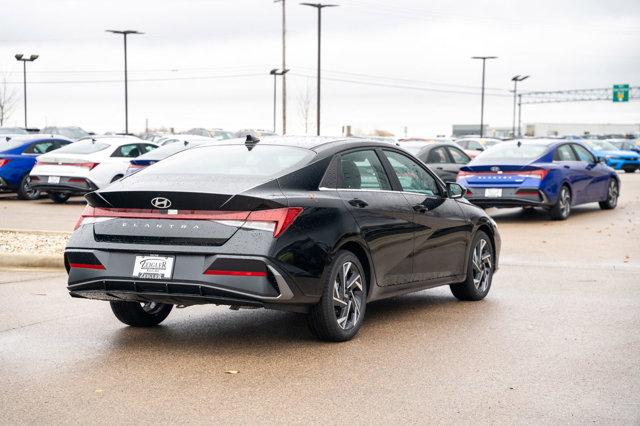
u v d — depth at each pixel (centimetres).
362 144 737
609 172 1961
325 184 668
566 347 663
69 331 708
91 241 633
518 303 861
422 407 505
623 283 994
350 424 473
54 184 2052
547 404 514
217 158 692
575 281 1009
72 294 654
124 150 2111
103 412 491
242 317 779
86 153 2062
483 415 491
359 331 719
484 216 877
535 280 1016
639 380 568
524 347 662
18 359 613
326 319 650
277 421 477
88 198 643
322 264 634
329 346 661
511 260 1195
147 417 483
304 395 529
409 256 750
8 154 2189
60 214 1842
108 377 566
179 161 698
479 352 645
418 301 873
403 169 777
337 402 514
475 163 1719
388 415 490
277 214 609
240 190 611
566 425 475
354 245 686
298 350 646
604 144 4441
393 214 726
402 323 755
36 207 2034
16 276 994
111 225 630
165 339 683
